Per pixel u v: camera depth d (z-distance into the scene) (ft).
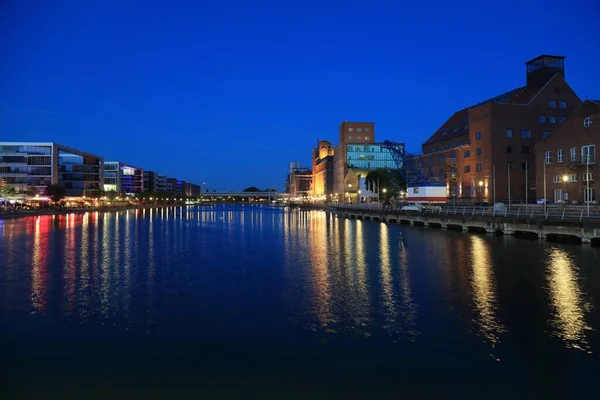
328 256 121.60
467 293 75.00
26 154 457.27
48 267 104.42
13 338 54.13
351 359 47.44
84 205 497.87
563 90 299.99
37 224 257.55
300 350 50.06
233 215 429.38
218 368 45.60
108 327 58.34
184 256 123.24
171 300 72.02
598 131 204.54
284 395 40.22
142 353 49.49
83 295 75.72
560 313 62.75
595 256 111.55
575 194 217.56
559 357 47.26
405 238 168.66
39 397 39.91
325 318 61.67
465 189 316.81
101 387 41.73
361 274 93.45
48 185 437.58
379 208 305.32
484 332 55.11
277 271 98.02
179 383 42.47
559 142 227.61
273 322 60.08
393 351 49.39
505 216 172.45
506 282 83.10
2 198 388.57
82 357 48.42
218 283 85.10
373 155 560.20
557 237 152.66
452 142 349.61
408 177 344.08
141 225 258.78
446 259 111.86
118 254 127.75
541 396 39.47
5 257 120.98
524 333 54.60
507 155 289.74
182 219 340.39
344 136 590.55
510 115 291.17
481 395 39.75
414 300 70.90
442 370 44.55
